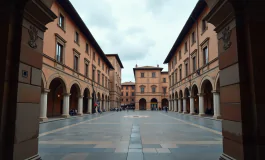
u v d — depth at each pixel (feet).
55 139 27.02
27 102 14.34
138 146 22.44
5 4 13.33
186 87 92.07
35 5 14.37
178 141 25.38
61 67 63.31
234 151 13.78
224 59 15.40
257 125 12.39
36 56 15.69
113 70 177.58
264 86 12.66
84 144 23.63
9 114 12.95
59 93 84.23
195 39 79.15
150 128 39.22
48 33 54.80
